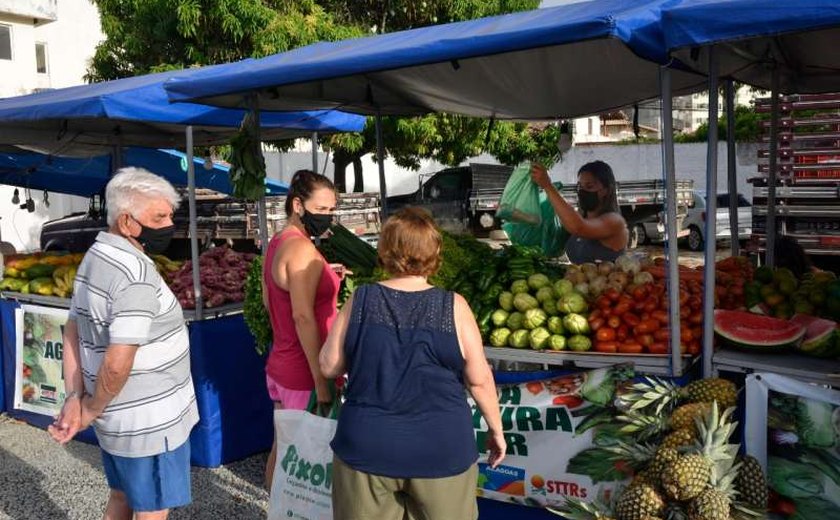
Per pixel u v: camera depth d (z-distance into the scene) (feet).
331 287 12.10
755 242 23.62
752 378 9.75
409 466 8.03
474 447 8.46
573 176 79.30
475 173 60.29
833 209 22.30
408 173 84.94
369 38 15.15
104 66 47.67
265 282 12.38
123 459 9.61
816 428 9.30
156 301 9.38
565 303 11.84
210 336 16.34
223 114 17.16
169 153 29.37
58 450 18.01
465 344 8.35
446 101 18.15
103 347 9.36
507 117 20.07
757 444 9.72
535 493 11.45
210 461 16.55
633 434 10.47
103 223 46.80
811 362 10.46
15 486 15.87
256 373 17.19
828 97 22.09
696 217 57.62
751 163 67.51
